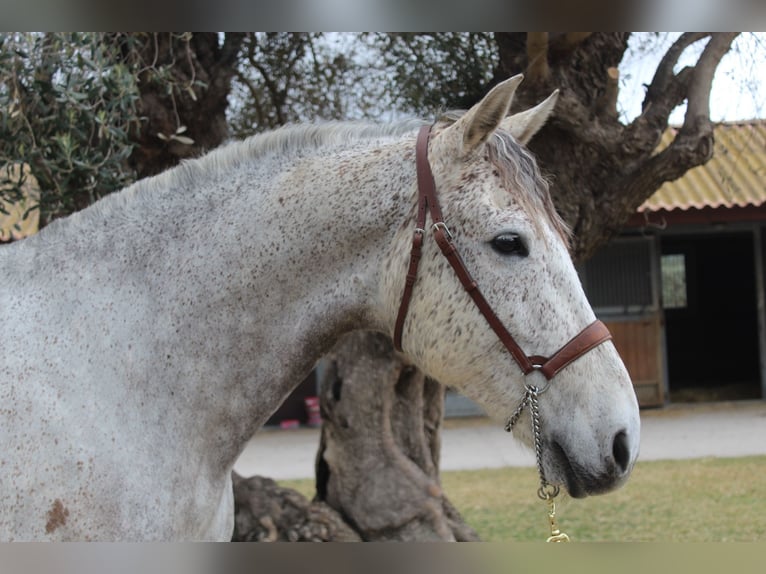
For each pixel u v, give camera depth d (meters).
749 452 7.67
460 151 1.85
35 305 1.88
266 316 1.97
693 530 5.06
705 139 3.47
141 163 3.63
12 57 2.66
